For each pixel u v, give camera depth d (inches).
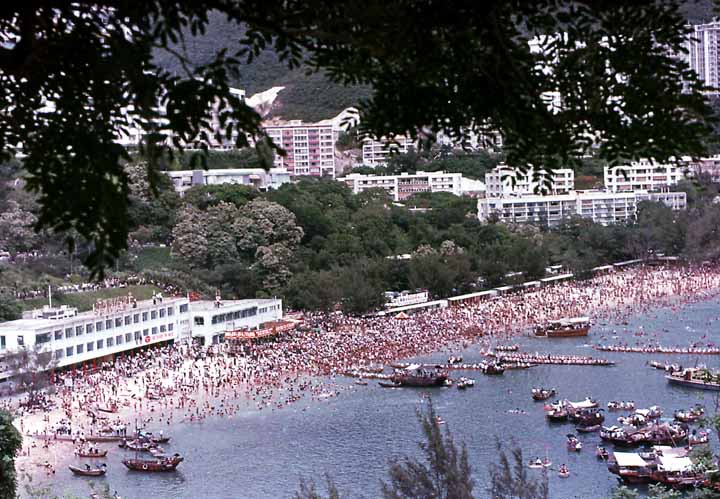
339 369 5620.1
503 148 683.4
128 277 7293.3
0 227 7121.1
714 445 3722.9
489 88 628.1
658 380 5078.7
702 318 7180.1
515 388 5012.3
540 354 5930.1
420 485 1743.4
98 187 574.2
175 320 6594.5
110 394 5083.7
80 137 577.0
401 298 7824.8
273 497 3371.1
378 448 3924.7
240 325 6894.7
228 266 7691.9
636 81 617.3
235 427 4370.1
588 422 4156.0
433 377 5113.2
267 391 5088.6
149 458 3880.4
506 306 7790.4
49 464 3855.8
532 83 633.6
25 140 599.2
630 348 6058.1
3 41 613.0
